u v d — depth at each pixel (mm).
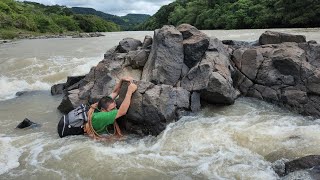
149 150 3264
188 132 3553
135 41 5625
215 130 3561
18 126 4031
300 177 2559
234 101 4383
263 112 4047
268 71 4414
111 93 3990
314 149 3033
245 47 5195
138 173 2848
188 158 3066
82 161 3066
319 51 4562
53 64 7883
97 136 3592
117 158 3109
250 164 2898
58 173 2891
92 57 8672
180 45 4605
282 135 3357
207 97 4250
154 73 4312
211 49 4652
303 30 15086
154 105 3619
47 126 4047
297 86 4141
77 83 5027
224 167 2875
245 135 3396
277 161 2875
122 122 3807
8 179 2811
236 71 4723
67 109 4504
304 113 3969
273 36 5242
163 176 2789
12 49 11773
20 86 6441
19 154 3264
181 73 4477
